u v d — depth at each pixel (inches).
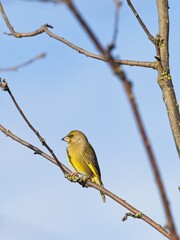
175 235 143.5
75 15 132.5
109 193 414.6
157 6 424.8
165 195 140.9
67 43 430.3
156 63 411.8
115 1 151.9
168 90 405.4
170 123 397.7
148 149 138.9
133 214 364.2
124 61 418.6
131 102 137.1
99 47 137.5
